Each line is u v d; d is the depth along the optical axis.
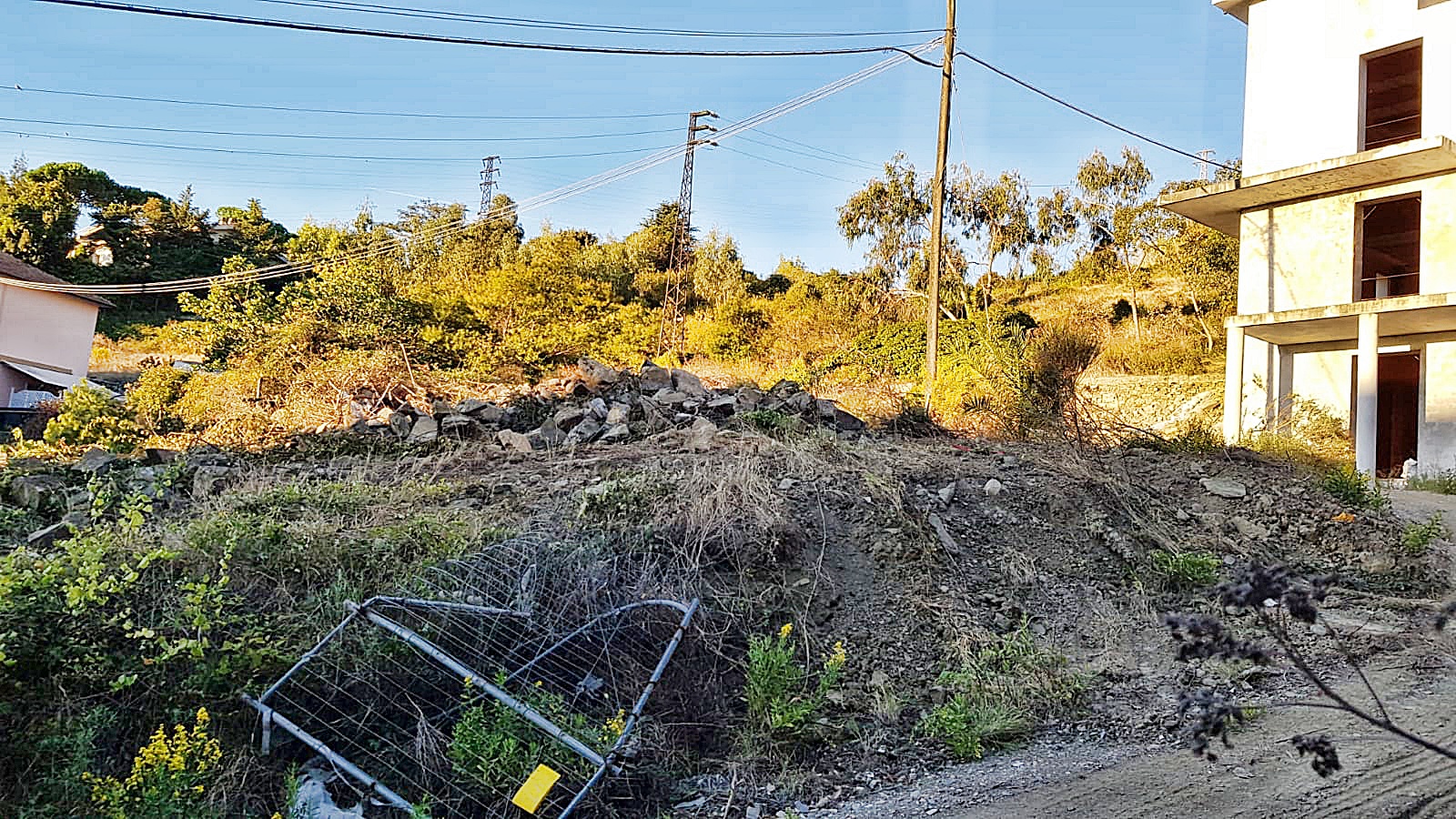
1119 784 4.98
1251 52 19.08
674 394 12.91
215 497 8.70
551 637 5.84
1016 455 10.62
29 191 47.75
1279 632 3.17
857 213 37.47
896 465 9.48
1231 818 4.44
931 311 21.58
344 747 5.07
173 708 4.93
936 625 6.97
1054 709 6.21
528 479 8.92
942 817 4.73
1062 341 13.64
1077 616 7.55
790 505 8.00
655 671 5.36
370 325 23.44
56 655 4.85
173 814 4.24
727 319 35.38
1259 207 18.69
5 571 5.16
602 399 12.88
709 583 6.79
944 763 5.51
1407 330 17.59
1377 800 4.55
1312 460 13.62
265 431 12.80
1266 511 10.01
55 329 29.03
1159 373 26.27
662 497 7.63
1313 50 18.27
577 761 4.96
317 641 5.59
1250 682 6.62
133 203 52.22
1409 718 5.76
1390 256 19.09
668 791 5.14
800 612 6.83
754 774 5.35
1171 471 10.93
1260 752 5.33
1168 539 9.07
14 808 4.22
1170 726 5.87
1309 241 18.05
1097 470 10.20
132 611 5.43
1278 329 18.14
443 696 5.46
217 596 5.48
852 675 6.39
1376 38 17.50
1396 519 10.24
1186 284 32.44
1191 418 19.22
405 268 44.94
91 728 4.60
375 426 11.81
